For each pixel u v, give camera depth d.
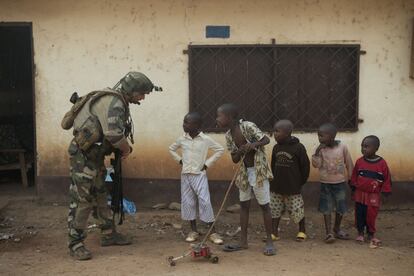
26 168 7.77
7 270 4.66
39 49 6.68
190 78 6.61
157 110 6.70
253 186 5.07
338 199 5.55
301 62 6.61
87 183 4.88
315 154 5.55
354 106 6.62
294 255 5.08
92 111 4.82
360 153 6.66
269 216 5.10
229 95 6.67
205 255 4.82
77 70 6.70
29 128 8.69
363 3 6.48
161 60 6.63
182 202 5.61
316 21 6.52
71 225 4.95
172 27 6.59
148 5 6.57
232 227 6.09
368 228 5.50
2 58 9.04
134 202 6.84
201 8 6.55
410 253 5.17
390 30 6.50
